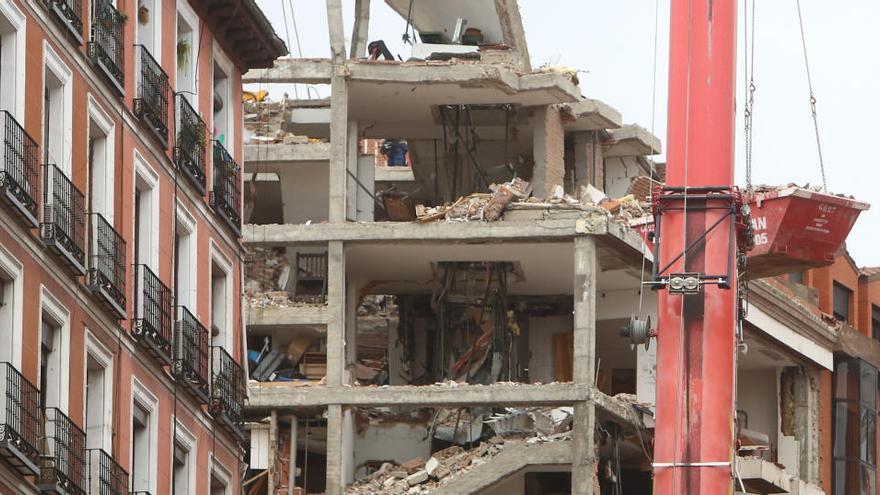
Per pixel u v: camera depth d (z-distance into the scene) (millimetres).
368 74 101000
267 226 98938
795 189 79625
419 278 101000
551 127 103625
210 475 67812
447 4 103750
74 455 56531
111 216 60844
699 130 60875
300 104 107750
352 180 102375
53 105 57844
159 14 65875
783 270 82875
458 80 100812
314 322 97688
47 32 56938
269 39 72938
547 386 95375
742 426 110500
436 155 106312
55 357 56812
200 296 68125
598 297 100750
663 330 60062
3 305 54469
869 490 112125
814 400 110375
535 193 103000
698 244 60281
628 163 114750
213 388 67938
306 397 95875
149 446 62969
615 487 99500
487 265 99812
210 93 70500
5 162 54000
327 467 95188
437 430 98812
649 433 97750
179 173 66312
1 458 53156
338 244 98562
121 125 61781
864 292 117062
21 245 54844
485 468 94625
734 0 61500
